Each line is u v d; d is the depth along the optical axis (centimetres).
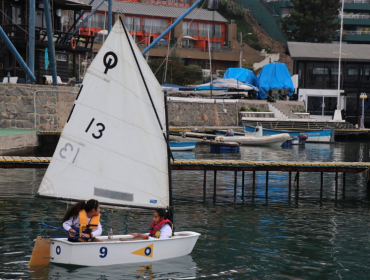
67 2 5853
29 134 4422
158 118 1661
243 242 1903
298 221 2292
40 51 5744
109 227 2075
